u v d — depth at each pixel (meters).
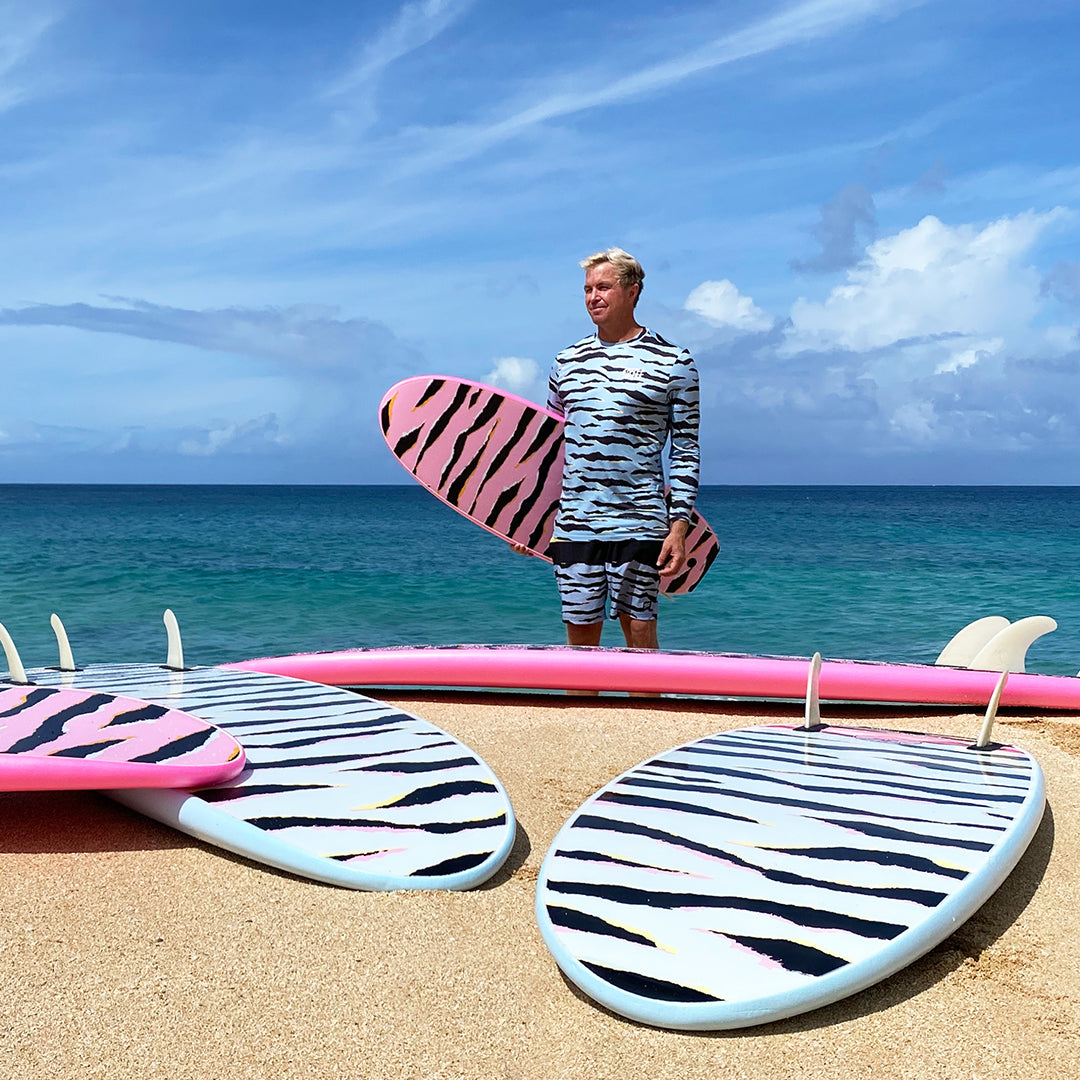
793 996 1.41
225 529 29.83
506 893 1.86
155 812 2.13
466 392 4.36
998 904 1.88
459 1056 1.34
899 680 3.63
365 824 2.01
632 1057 1.35
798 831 1.93
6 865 1.98
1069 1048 1.39
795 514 46.38
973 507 59.72
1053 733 3.32
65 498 85.19
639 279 3.73
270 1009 1.44
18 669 3.22
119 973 1.54
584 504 3.72
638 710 3.65
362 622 9.80
